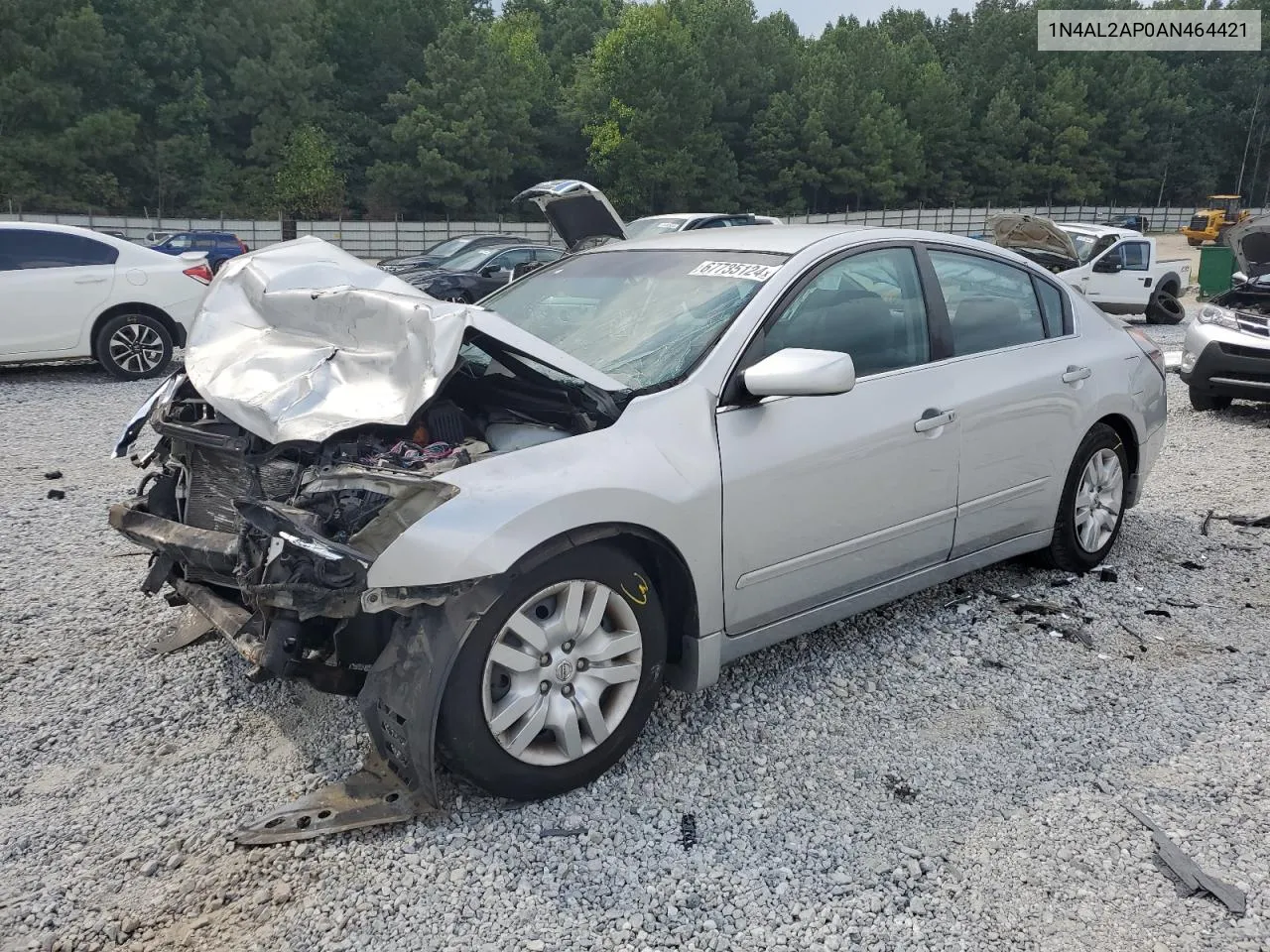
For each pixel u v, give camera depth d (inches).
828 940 93.0
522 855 104.7
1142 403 190.1
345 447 117.3
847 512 137.2
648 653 119.0
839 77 2898.6
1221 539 209.5
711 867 103.3
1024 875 102.3
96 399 371.9
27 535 207.9
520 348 116.6
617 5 3523.6
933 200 3201.3
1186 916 96.2
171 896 98.7
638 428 119.2
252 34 2397.9
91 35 2148.1
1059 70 3366.1
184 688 141.0
